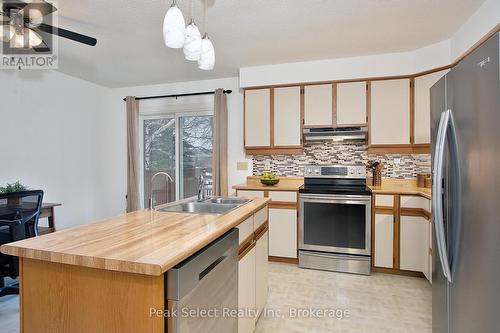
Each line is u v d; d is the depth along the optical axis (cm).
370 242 287
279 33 257
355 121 318
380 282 270
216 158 380
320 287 260
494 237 96
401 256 282
